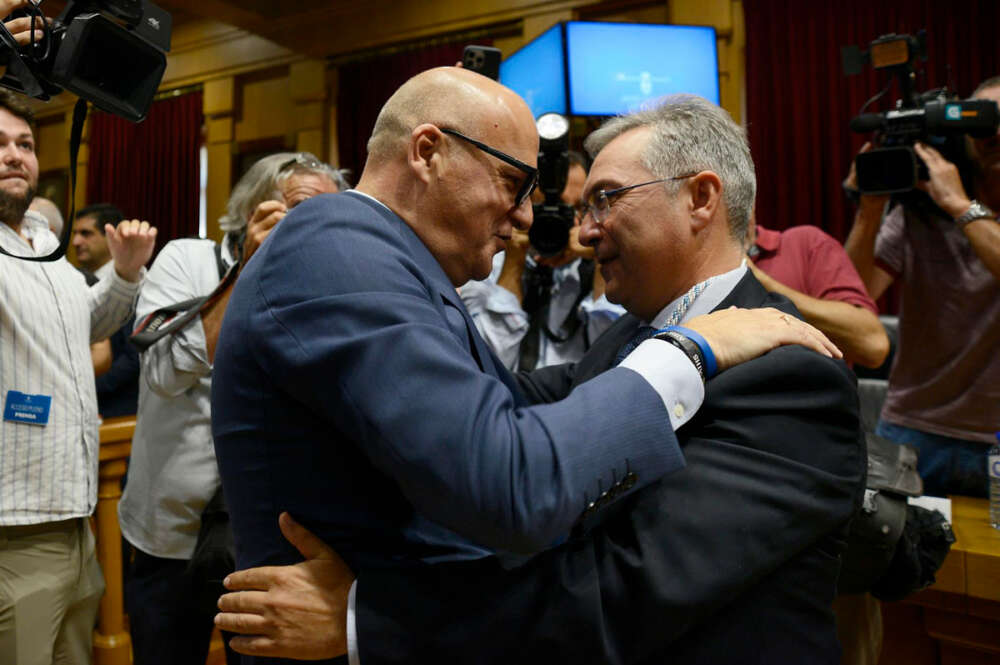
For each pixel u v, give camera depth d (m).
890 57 1.75
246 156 6.12
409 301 0.75
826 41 4.05
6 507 1.44
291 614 0.77
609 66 2.47
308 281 0.76
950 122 1.68
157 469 1.58
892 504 1.11
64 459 1.53
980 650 1.28
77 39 0.85
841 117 4.02
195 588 1.50
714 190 0.98
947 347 1.82
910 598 1.31
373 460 0.73
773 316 0.90
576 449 0.71
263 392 0.80
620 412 0.74
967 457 1.78
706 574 0.78
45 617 1.49
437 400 0.70
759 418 0.84
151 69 0.94
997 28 3.64
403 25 5.22
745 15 4.23
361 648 0.75
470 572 0.80
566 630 0.77
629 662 0.79
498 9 4.88
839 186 4.02
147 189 6.45
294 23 5.59
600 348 1.21
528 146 0.89
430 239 0.87
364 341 0.71
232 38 6.07
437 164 0.85
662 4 4.49
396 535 0.81
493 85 0.89
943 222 1.81
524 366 1.71
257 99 6.07
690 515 0.80
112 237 1.78
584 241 1.05
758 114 4.20
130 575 1.67
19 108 1.60
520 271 1.75
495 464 0.68
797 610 0.85
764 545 0.80
